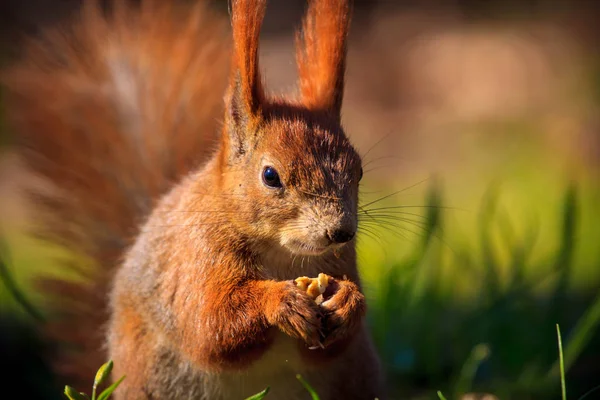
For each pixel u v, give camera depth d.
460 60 26.36
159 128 11.77
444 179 19.98
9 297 13.94
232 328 8.24
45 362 12.54
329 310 8.17
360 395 9.23
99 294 11.37
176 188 9.48
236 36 8.60
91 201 11.80
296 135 8.38
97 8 12.91
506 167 20.58
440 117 24.05
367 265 13.94
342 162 8.34
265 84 9.55
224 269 8.45
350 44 27.89
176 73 12.13
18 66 12.88
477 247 15.09
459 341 11.50
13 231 17.52
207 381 8.83
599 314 10.36
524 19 28.14
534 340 11.38
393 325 11.46
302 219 8.15
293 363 8.75
